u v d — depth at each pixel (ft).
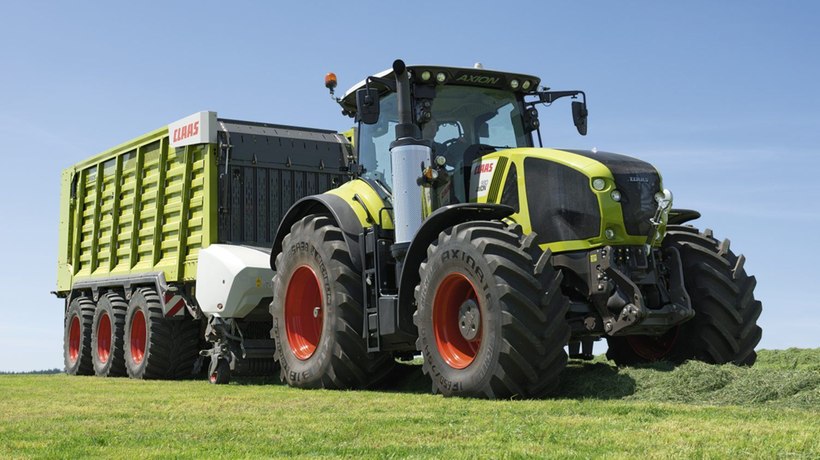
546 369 18.81
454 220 21.40
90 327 41.70
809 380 17.47
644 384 19.25
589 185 20.45
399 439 12.87
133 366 36.17
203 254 31.19
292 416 16.43
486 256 19.25
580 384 20.15
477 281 19.45
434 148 23.20
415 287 22.29
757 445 11.55
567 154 21.36
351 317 23.86
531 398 19.02
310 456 11.44
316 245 24.97
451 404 18.04
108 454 12.04
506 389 18.80
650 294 20.76
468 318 20.22
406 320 22.27
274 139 34.86
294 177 35.35
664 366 20.45
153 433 14.28
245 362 29.63
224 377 29.37
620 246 20.34
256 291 29.35
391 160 22.94
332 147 36.40
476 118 24.12
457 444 12.21
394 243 23.38
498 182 22.24
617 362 24.80
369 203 24.57
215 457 11.55
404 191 22.45
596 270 20.12
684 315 20.52
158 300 35.45
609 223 20.24
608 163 20.83
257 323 31.19
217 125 33.65
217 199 33.24
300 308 26.55
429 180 22.04
